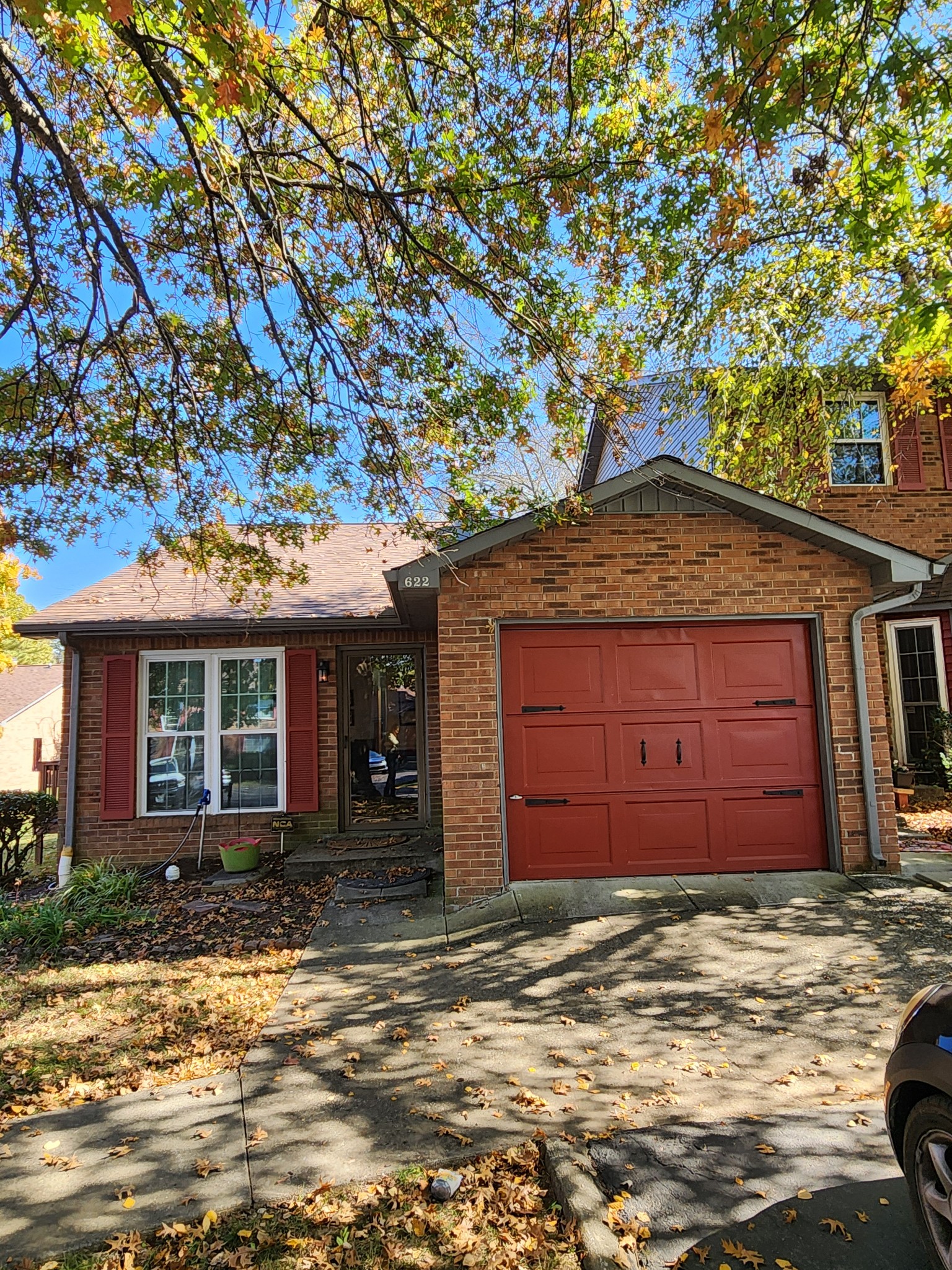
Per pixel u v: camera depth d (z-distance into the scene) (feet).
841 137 18.99
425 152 17.42
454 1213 9.22
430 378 19.22
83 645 31.40
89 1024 15.67
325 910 22.95
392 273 18.25
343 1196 9.61
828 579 23.98
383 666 33.14
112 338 17.48
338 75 16.75
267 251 18.63
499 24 16.44
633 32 16.70
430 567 21.98
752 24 12.50
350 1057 13.62
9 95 13.28
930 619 37.88
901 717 38.88
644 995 15.70
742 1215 8.96
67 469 20.74
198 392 20.21
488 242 17.92
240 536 28.71
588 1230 8.65
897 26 13.60
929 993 8.71
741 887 21.89
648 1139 10.61
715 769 23.61
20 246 17.98
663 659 23.86
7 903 24.50
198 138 13.37
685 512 23.75
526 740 23.25
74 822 30.58
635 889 21.93
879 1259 8.23
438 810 32.07
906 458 36.94
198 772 31.89
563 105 17.63
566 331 18.89
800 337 31.58
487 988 16.48
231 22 10.50
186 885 27.50
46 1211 9.52
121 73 15.28
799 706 24.06
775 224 27.22
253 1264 8.46
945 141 20.79
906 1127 8.45
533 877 22.81
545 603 23.09
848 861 23.06
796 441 35.01
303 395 18.81
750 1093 11.84
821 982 15.94
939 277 24.34
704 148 16.05
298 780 31.32
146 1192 9.86
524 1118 11.31
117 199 17.46
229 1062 13.66
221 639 32.04
